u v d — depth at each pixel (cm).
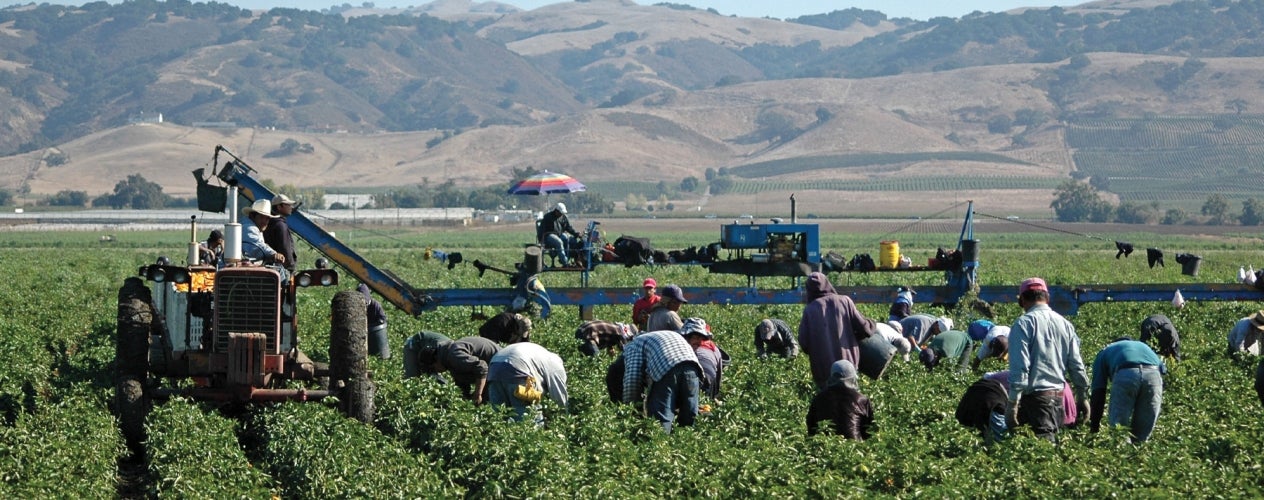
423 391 2509
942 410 2536
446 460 2209
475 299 4144
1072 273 7906
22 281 6725
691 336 2602
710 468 1994
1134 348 2275
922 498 1828
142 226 19700
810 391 2830
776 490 1861
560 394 2483
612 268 7606
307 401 2483
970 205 4525
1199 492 1900
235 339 2367
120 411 2442
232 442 2266
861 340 2611
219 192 3541
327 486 2002
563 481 1903
